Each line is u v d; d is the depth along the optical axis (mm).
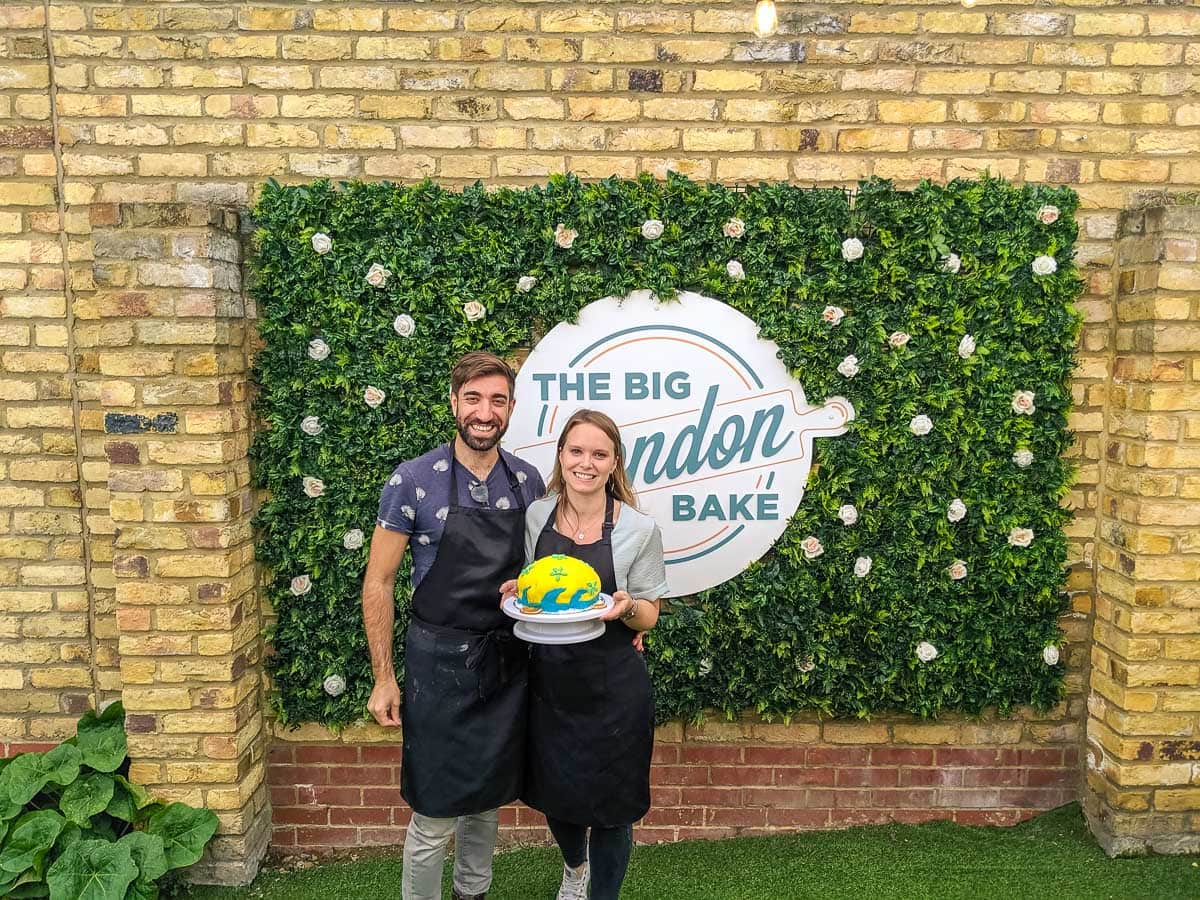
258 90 2984
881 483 3062
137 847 2717
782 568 3104
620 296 2971
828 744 3238
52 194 3004
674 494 3074
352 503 3037
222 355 2814
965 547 3104
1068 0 2961
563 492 2396
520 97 3002
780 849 3141
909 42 2990
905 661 3141
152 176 3006
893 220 2947
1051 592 3133
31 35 2943
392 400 2996
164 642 2857
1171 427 2852
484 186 3023
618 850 2496
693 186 2936
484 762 2361
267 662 3109
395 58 2984
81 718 3086
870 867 3018
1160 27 2973
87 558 3117
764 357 3021
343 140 3000
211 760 2910
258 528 3057
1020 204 2953
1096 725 3131
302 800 3213
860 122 3014
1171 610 2912
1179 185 3021
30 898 2662
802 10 2979
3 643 3145
